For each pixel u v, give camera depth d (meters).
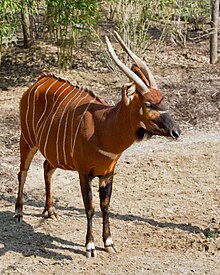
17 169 8.80
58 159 6.43
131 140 5.85
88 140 5.96
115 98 12.52
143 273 5.93
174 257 6.28
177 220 7.28
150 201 7.86
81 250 6.43
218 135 10.39
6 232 6.86
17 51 15.30
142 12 13.36
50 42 15.77
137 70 5.85
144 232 6.91
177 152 9.58
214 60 15.02
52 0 12.05
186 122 11.12
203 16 17.02
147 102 5.61
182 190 8.23
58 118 6.37
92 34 14.64
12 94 12.98
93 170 6.12
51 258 6.25
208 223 7.19
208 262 6.17
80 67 14.52
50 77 6.94
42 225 7.05
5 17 13.08
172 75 14.10
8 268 6.05
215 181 8.55
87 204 6.18
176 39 16.45
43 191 8.16
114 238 6.73
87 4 12.41
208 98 12.20
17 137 10.39
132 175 8.72
